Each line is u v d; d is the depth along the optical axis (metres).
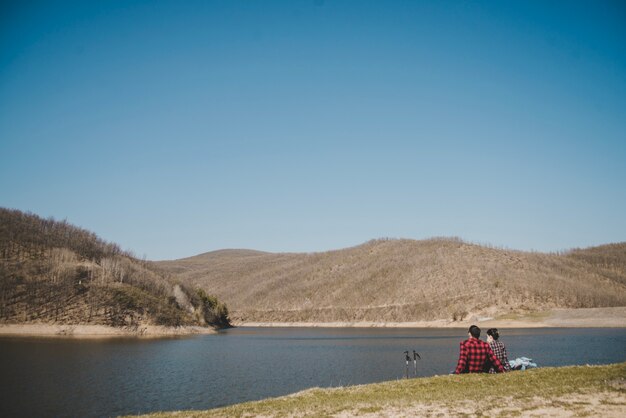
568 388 18.61
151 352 71.88
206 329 128.00
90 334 95.69
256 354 71.12
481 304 156.25
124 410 33.28
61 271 115.25
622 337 89.25
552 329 116.62
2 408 33.97
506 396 18.11
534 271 189.62
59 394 38.78
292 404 20.22
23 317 95.88
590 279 194.25
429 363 57.19
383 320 172.12
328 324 184.62
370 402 19.16
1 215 136.62
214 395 38.41
